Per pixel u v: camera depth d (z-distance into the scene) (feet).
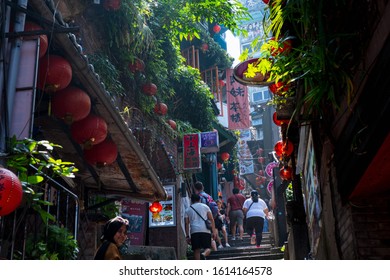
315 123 20.93
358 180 16.21
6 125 15.06
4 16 16.25
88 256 28.60
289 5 15.84
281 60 16.51
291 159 32.24
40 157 16.98
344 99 16.66
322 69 15.11
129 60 37.76
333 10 15.72
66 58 19.49
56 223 19.94
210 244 35.81
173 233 47.70
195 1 40.70
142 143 42.52
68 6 29.40
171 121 50.55
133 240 42.37
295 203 32.04
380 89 13.26
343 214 18.33
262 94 140.87
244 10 40.60
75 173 26.89
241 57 17.61
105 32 35.78
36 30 17.29
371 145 14.49
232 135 79.41
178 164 53.78
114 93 35.27
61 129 23.45
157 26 42.70
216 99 76.23
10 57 16.49
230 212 55.83
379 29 13.17
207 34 74.38
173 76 51.90
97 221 29.48
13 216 16.53
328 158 19.67
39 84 19.15
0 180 12.82
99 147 23.36
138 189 28.68
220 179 94.58
